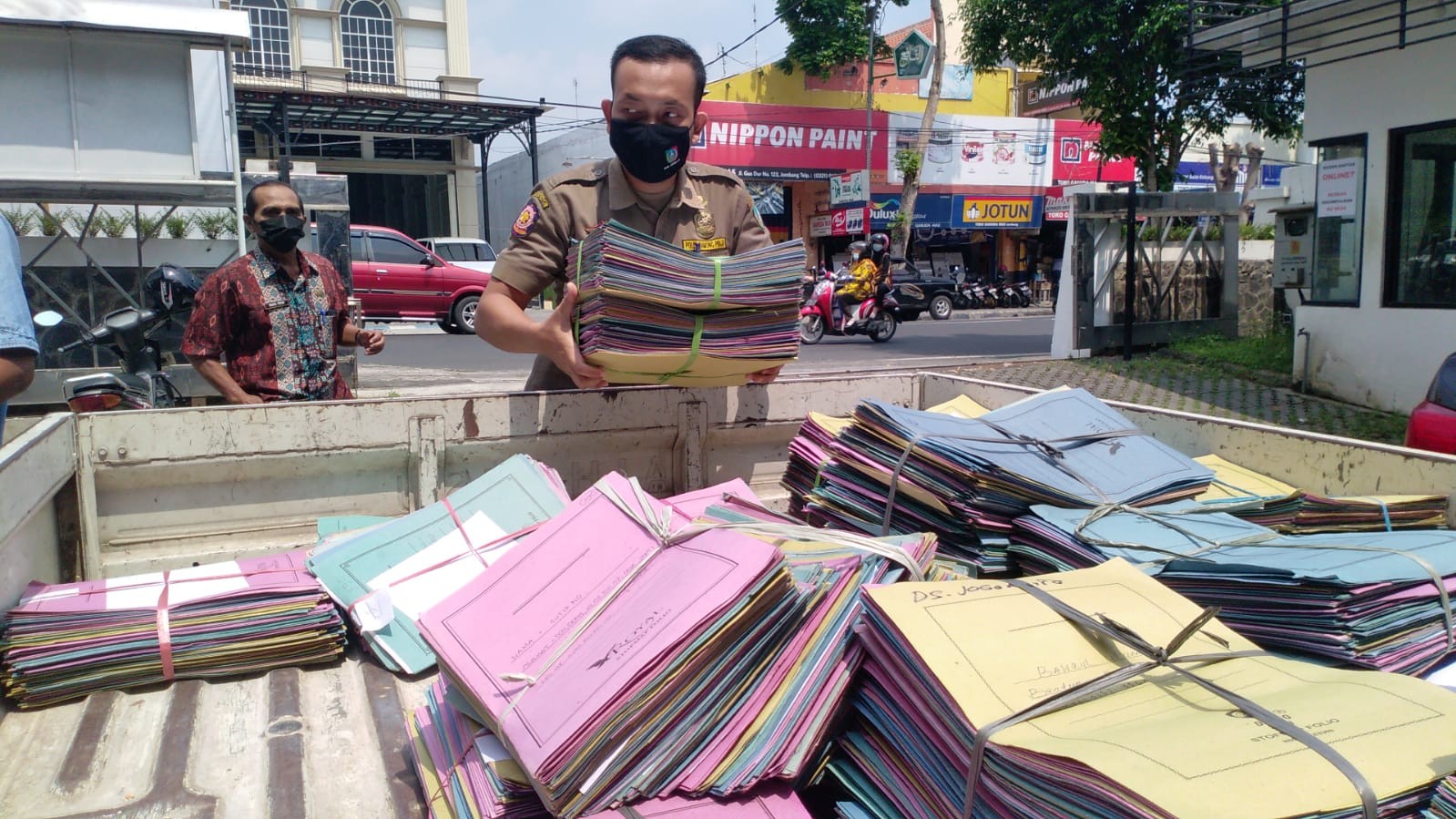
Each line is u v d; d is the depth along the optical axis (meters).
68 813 1.60
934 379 3.43
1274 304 13.54
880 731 1.51
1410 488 2.21
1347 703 1.32
